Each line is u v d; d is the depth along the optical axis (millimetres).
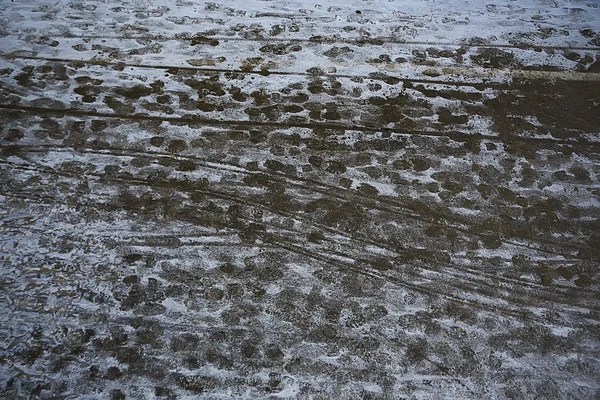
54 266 3492
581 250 3762
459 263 3656
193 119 4148
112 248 3582
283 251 3643
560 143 4211
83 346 3244
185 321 3357
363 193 3904
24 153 3914
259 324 3371
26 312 3328
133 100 4207
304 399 3152
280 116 4203
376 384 3217
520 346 3381
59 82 4250
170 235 3658
